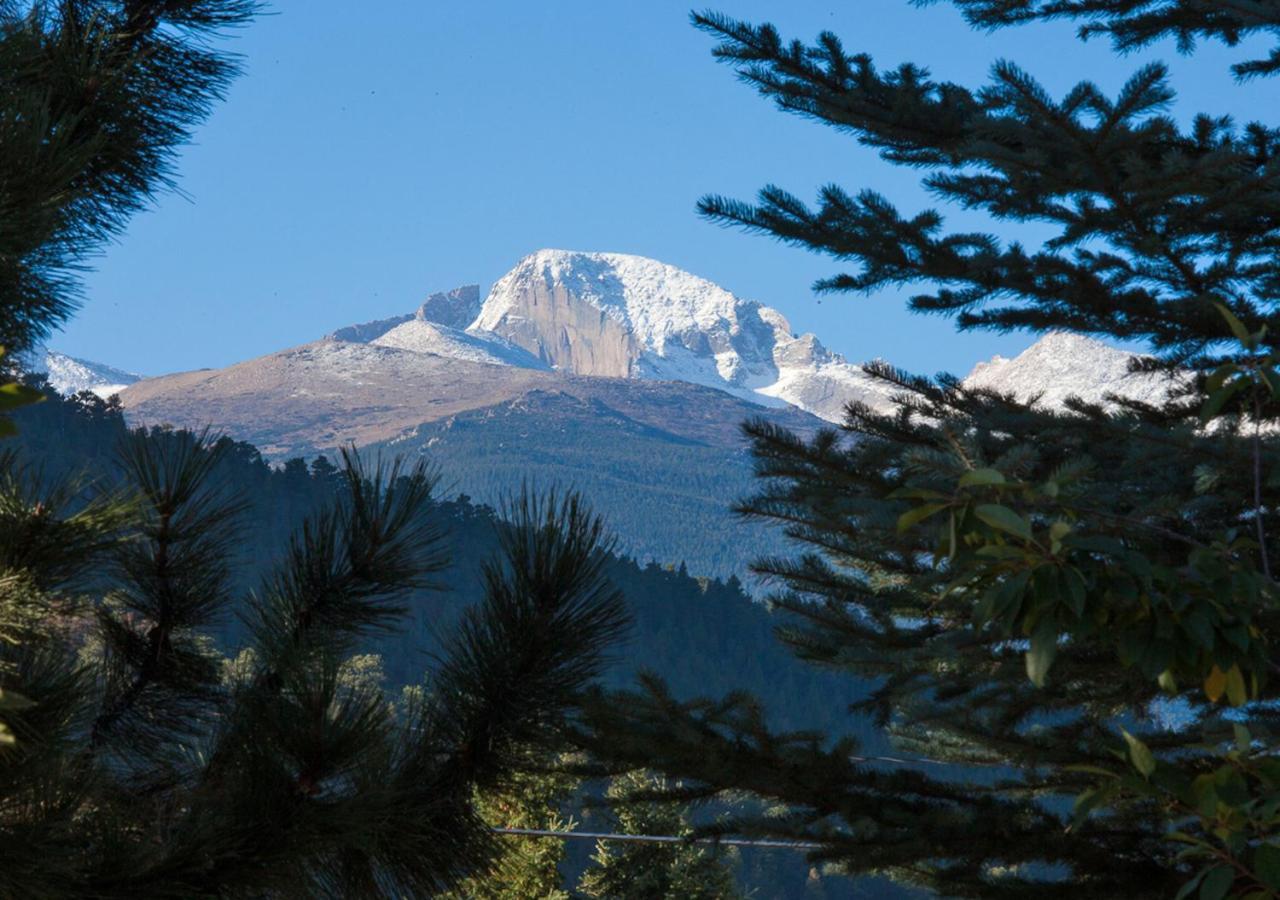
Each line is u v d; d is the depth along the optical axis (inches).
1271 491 558.6
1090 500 511.2
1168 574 283.4
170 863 341.4
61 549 337.7
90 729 368.5
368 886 389.1
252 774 362.0
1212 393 321.1
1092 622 283.6
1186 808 274.1
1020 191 699.4
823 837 735.1
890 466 717.3
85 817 348.2
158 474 393.4
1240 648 289.6
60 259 316.2
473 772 410.0
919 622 784.3
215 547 396.5
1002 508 273.4
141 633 390.6
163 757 390.0
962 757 828.6
